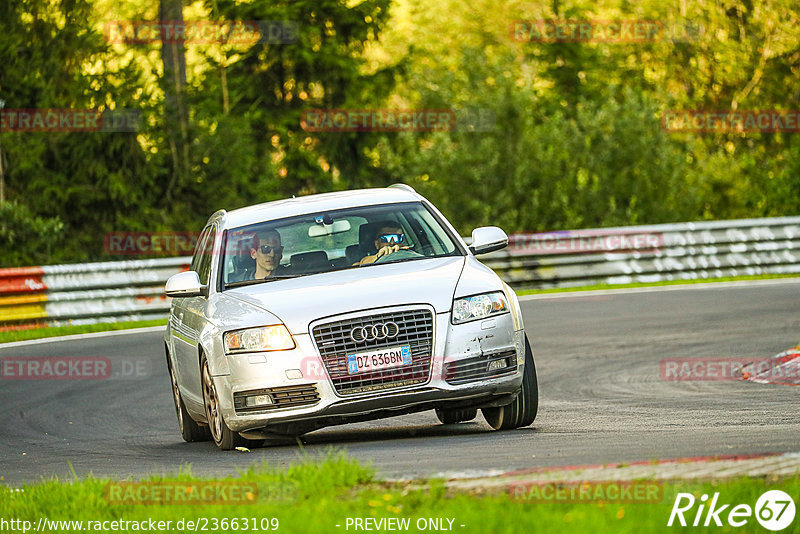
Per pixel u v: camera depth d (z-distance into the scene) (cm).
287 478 2120
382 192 3516
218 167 12175
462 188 11856
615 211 11900
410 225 3294
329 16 13650
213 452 3145
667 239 9038
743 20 16400
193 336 3206
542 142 12050
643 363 4712
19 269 7456
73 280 7669
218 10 12975
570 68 15225
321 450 2902
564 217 11912
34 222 10544
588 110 12362
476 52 12438
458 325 2886
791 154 13050
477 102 12050
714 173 13225
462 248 3238
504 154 11888
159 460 3092
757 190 13088
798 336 5169
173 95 12169
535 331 6175
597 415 3381
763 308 6450
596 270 8931
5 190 11556
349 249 3212
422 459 2514
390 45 16962
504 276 8725
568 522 1614
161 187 12150
